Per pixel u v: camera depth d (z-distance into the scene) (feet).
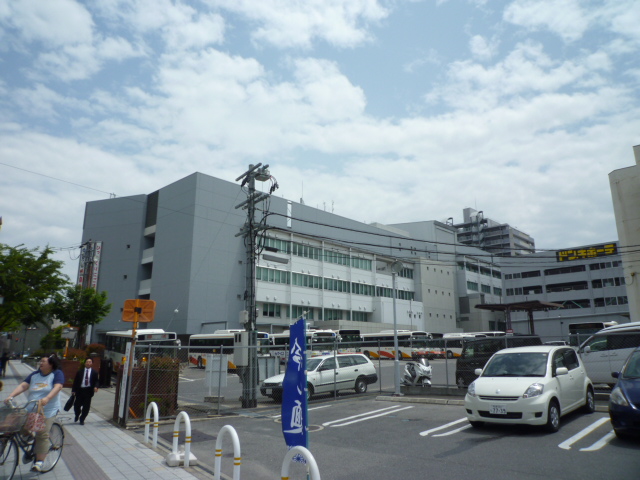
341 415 43.55
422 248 237.25
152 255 171.12
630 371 29.17
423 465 24.53
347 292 197.77
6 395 59.36
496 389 31.14
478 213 411.95
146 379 43.34
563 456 24.67
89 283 164.86
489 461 24.57
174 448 26.61
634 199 112.16
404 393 55.93
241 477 24.29
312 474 14.55
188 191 162.09
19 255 83.35
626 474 21.18
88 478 23.29
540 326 251.39
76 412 41.57
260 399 59.06
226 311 160.04
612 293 233.55
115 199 182.91
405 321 214.07
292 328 18.42
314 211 192.54
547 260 258.37
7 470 21.31
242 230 63.31
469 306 251.80
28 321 91.40
